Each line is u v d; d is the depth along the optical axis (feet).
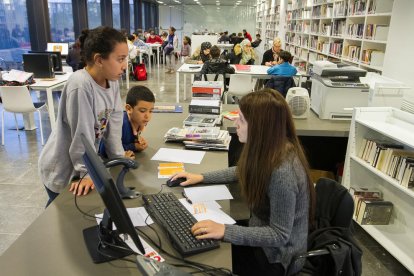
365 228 8.68
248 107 4.16
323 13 24.27
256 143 4.11
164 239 4.03
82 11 32.42
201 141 7.15
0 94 14.76
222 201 4.99
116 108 5.66
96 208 4.59
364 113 8.93
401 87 9.25
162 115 9.78
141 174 5.85
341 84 9.71
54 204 4.68
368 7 16.44
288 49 35.91
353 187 9.54
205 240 3.89
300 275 4.57
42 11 23.25
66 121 5.16
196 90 9.43
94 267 3.46
